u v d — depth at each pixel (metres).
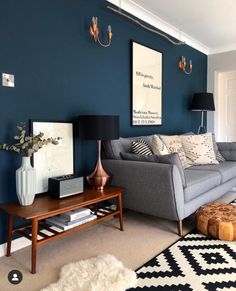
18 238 2.21
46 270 1.85
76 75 2.71
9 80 2.14
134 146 2.88
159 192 2.41
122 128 3.34
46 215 1.87
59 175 2.55
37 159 2.36
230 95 5.27
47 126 2.44
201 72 5.07
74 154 2.71
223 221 2.25
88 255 2.05
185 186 2.47
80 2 2.72
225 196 3.64
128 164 2.61
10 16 2.13
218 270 1.81
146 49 3.64
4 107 2.11
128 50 3.37
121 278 1.67
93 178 2.52
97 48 2.94
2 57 2.09
